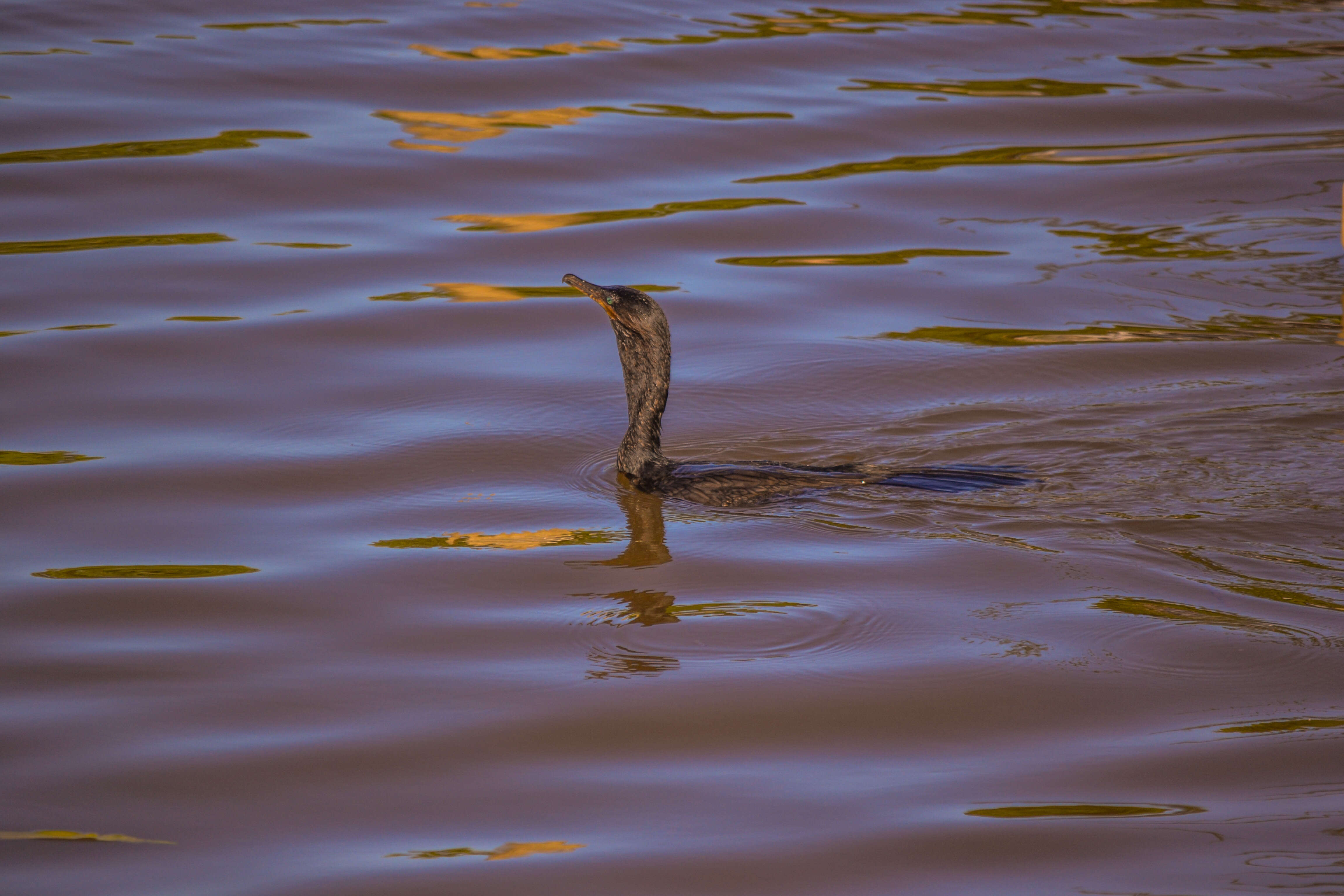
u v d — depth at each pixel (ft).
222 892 47.09
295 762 54.85
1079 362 98.43
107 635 64.80
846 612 66.54
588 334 106.01
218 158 133.69
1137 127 151.02
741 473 81.25
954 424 89.40
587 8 183.83
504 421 91.40
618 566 71.92
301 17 175.94
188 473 82.58
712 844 49.60
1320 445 82.94
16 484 80.23
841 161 140.67
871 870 48.01
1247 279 114.11
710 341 104.17
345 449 86.69
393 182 131.34
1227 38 183.01
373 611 67.31
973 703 58.70
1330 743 55.01
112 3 176.55
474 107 149.89
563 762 54.85
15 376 93.86
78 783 53.36
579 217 126.31
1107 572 69.26
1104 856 48.47
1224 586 67.41
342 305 108.17
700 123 148.15
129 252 115.34
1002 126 150.00
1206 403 90.12
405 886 47.26
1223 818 50.52
